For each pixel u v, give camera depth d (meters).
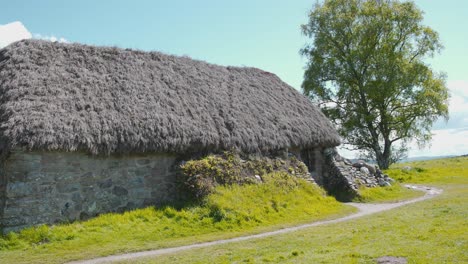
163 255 9.31
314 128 19.33
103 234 11.14
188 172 13.58
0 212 11.03
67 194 11.88
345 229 10.93
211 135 14.70
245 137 15.77
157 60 17.09
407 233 9.45
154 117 13.80
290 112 19.45
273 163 16.53
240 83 19.31
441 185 22.56
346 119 33.31
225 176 14.29
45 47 14.28
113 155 12.81
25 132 10.97
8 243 10.25
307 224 13.14
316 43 33.66
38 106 11.83
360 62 32.41
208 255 9.05
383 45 31.75
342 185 18.97
